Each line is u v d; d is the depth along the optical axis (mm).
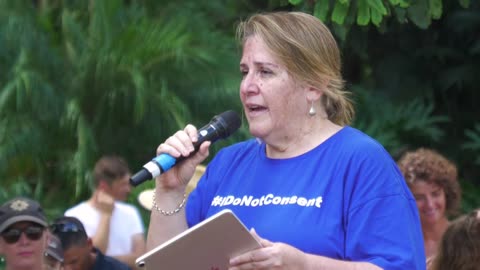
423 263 5555
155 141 13469
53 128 13664
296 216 5477
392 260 5352
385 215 5414
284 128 5617
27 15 14500
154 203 5941
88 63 13562
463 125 14617
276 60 5535
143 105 13086
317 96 5641
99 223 11031
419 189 8734
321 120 5699
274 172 5664
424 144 14227
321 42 5609
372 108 14094
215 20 14539
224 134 5914
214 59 13672
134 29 13602
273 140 5656
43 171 13625
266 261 5133
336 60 5691
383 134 13781
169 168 5742
